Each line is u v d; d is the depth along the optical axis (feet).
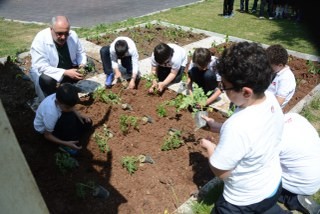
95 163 12.19
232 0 33.55
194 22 31.86
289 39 26.99
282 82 12.28
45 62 15.20
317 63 21.45
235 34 28.19
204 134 14.01
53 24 14.37
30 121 14.49
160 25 28.96
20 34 27.96
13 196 5.37
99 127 14.15
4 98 16.22
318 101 16.75
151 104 15.98
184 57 17.30
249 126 7.18
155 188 11.23
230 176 8.04
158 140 13.55
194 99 13.83
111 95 16.10
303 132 10.08
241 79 6.81
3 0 44.11
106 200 10.65
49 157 12.31
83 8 39.81
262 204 8.27
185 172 11.94
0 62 20.56
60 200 10.50
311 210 10.36
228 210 8.53
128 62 18.01
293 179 10.28
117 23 30.48
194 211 10.28
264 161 7.72
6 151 5.02
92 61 19.81
